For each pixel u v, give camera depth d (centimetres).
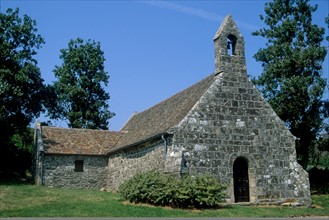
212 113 2095
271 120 2231
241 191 2091
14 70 3381
